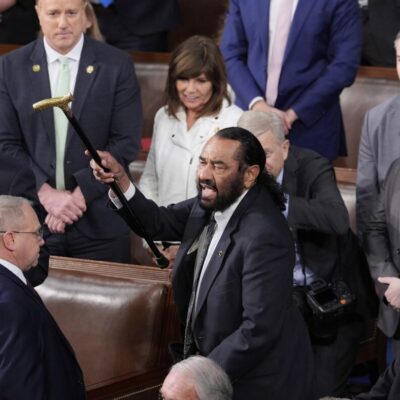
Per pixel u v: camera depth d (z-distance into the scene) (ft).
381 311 52.90
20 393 41.47
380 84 72.79
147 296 52.70
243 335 42.65
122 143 57.98
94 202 57.72
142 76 78.23
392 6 75.66
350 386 61.16
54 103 42.14
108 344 52.49
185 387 39.47
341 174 63.41
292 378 44.83
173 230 47.26
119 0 80.48
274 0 63.36
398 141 56.44
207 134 57.93
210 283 44.01
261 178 44.57
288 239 44.06
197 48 57.26
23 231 44.09
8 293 42.57
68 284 54.08
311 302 51.11
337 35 63.21
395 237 52.37
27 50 58.39
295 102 63.46
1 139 57.62
